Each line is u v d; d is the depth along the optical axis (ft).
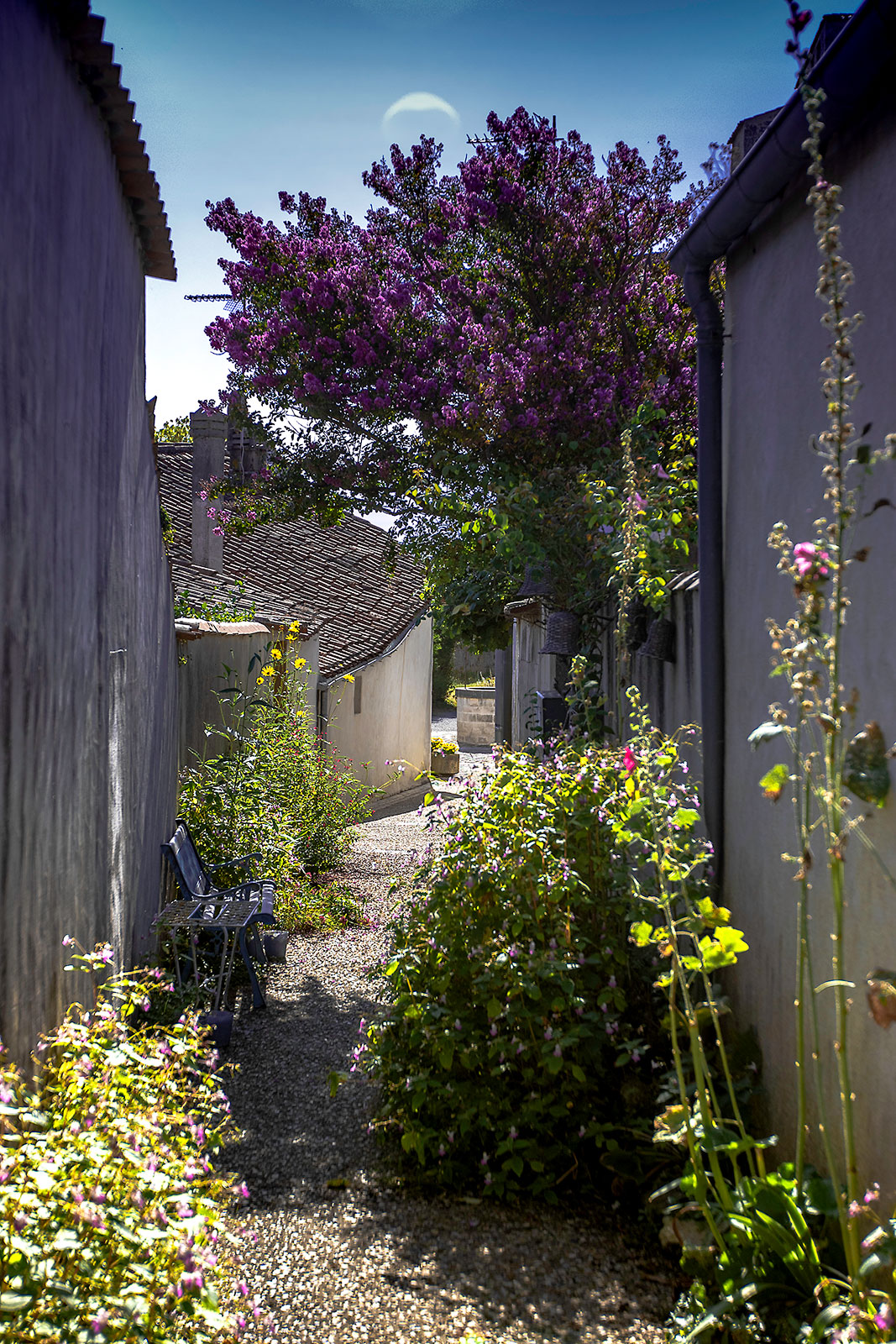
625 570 14.64
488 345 23.58
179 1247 6.18
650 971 12.75
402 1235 10.32
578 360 22.79
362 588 54.85
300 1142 12.64
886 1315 6.23
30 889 8.87
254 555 53.42
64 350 10.21
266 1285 9.37
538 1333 8.59
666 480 17.40
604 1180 11.37
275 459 27.40
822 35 10.72
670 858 9.48
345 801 41.68
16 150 8.34
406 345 24.52
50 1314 5.12
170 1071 8.73
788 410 10.83
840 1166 8.87
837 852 7.06
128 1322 5.41
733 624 12.52
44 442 9.45
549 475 20.83
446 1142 11.51
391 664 52.75
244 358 25.41
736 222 11.63
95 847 12.12
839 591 7.23
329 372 24.64
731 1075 11.28
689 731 14.85
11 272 8.30
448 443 24.53
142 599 17.28
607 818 12.89
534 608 30.83
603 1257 9.86
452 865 12.52
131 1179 6.31
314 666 42.24
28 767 8.87
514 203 23.73
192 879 20.39
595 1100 11.72
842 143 9.32
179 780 25.58
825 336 9.82
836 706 7.20
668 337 23.93
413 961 12.57
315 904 24.72
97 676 12.33
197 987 16.81
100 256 12.02
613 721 20.48
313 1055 15.71
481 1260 9.82
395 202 26.84
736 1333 7.89
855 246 9.09
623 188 24.58
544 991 11.87
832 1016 9.11
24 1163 6.01
